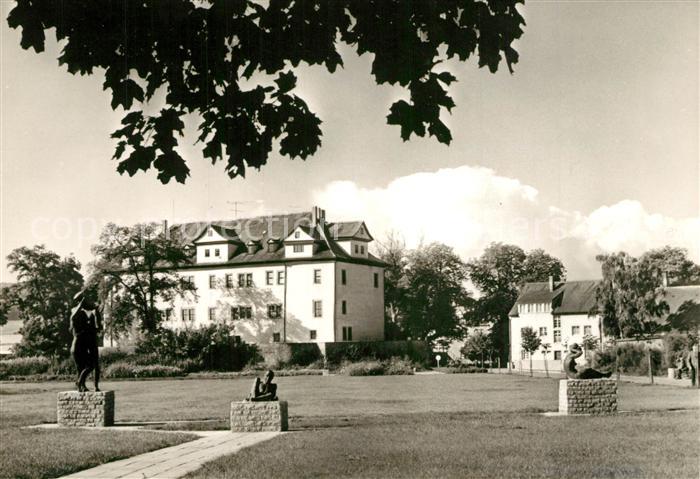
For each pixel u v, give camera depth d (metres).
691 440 16.84
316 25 6.78
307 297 83.81
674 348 58.97
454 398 35.84
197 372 74.25
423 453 15.41
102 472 14.20
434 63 6.77
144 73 7.18
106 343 92.38
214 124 7.62
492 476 12.33
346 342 77.88
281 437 19.64
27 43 6.73
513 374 69.25
